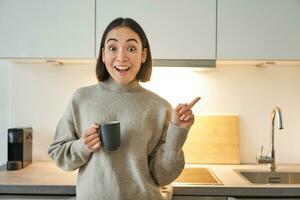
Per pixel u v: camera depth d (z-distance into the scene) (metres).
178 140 1.02
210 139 1.87
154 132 1.10
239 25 1.55
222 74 1.89
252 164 1.87
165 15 1.54
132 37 1.07
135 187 1.02
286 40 1.55
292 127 1.88
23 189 1.30
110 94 1.10
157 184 1.10
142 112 1.08
